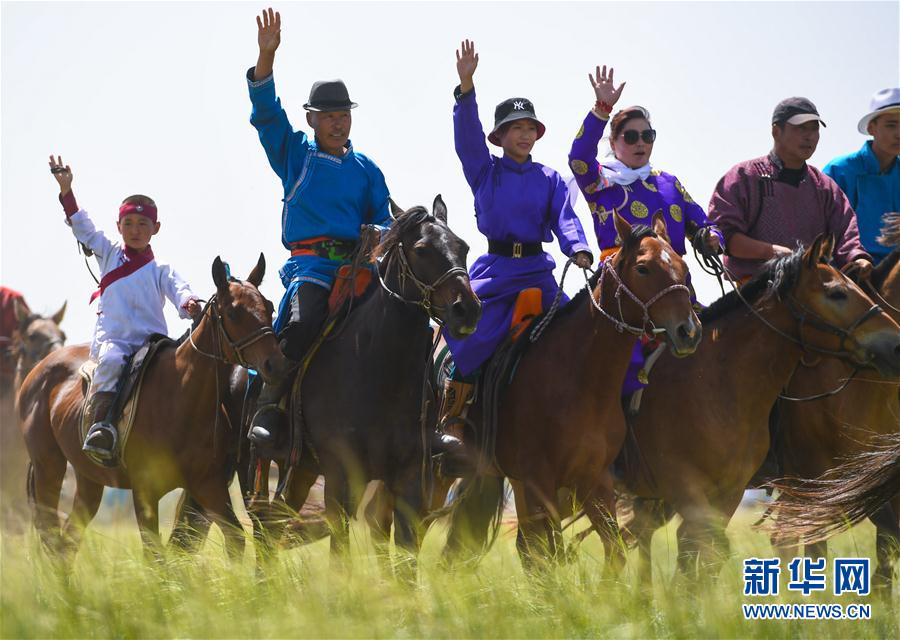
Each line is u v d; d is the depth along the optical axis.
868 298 11.89
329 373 11.48
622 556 11.16
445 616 9.20
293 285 12.16
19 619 9.10
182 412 12.24
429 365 11.59
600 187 12.92
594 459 11.54
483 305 12.45
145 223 13.48
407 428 11.36
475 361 12.27
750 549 11.77
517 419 11.86
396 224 11.23
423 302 11.03
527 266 12.66
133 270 13.43
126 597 9.58
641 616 9.45
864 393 12.54
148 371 12.66
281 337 11.89
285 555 10.63
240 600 9.48
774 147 13.84
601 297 11.50
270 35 12.11
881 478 10.43
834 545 14.12
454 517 12.79
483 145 12.74
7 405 19.31
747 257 13.55
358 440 11.27
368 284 11.88
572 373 11.58
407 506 11.29
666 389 11.99
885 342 11.66
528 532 11.51
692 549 11.32
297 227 12.45
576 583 10.18
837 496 10.55
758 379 11.94
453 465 11.95
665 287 11.05
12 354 19.73
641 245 11.30
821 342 11.90
